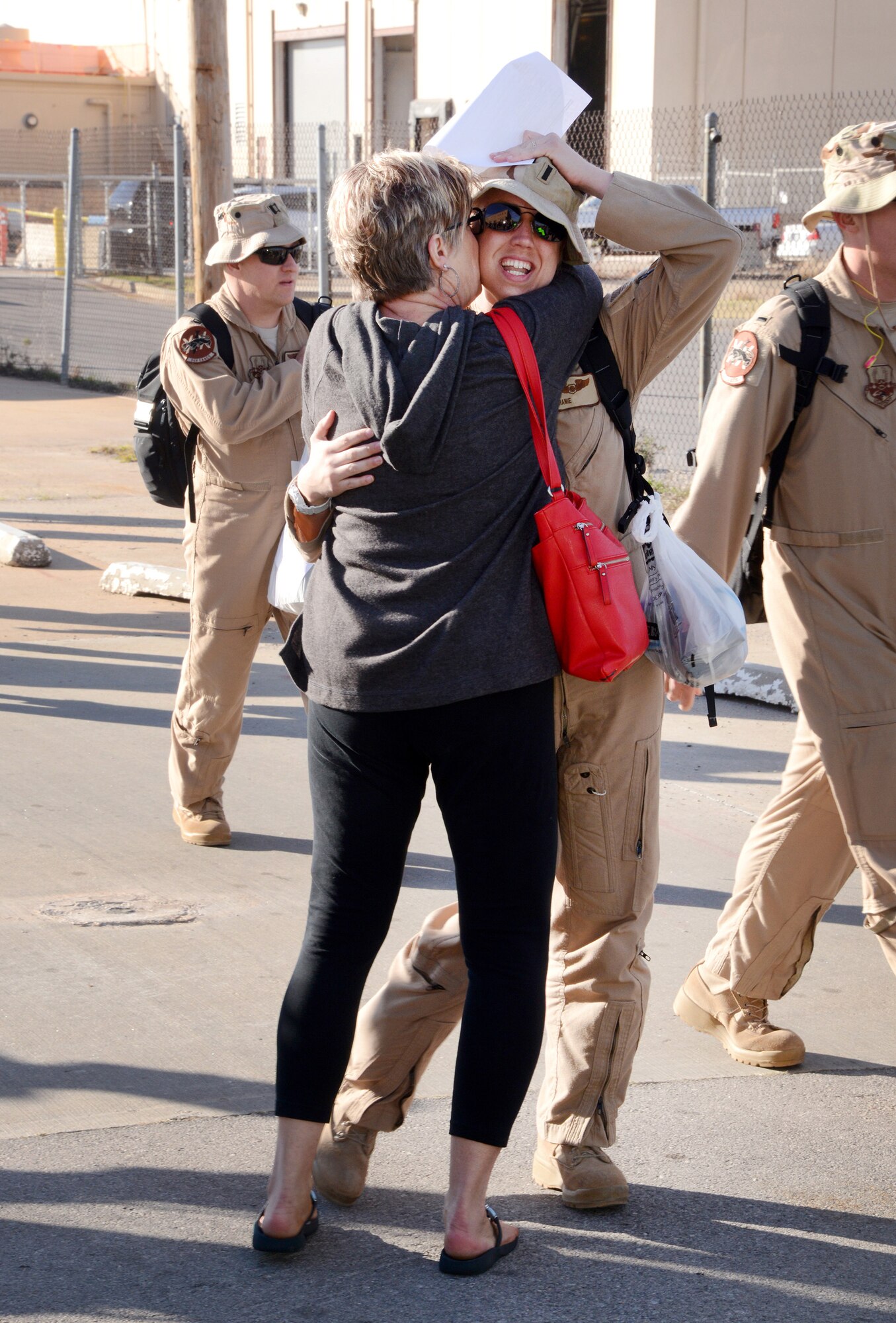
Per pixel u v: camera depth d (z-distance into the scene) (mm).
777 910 3438
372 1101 2891
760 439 3123
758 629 8023
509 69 2719
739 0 31703
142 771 5637
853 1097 3389
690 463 3283
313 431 2635
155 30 48875
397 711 2539
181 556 9594
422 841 5047
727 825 5211
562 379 2611
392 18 37781
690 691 3061
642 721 2826
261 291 4535
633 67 32156
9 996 3756
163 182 31172
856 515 3143
